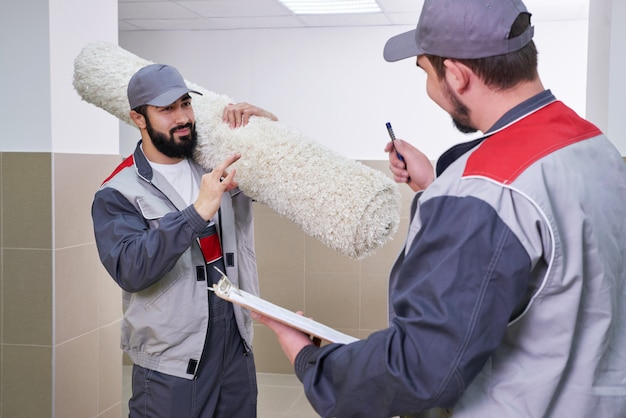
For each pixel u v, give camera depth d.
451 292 0.92
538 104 1.03
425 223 0.99
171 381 2.12
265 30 5.62
